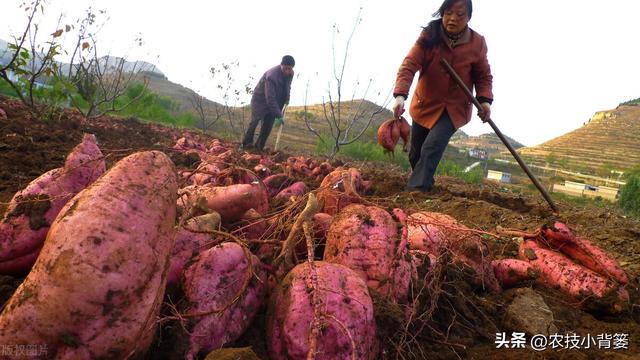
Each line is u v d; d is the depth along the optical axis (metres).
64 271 1.29
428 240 2.67
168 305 1.68
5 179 3.86
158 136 9.43
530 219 5.31
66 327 1.29
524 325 2.38
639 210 15.45
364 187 3.35
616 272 2.76
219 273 1.77
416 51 5.51
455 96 5.79
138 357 1.51
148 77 11.51
